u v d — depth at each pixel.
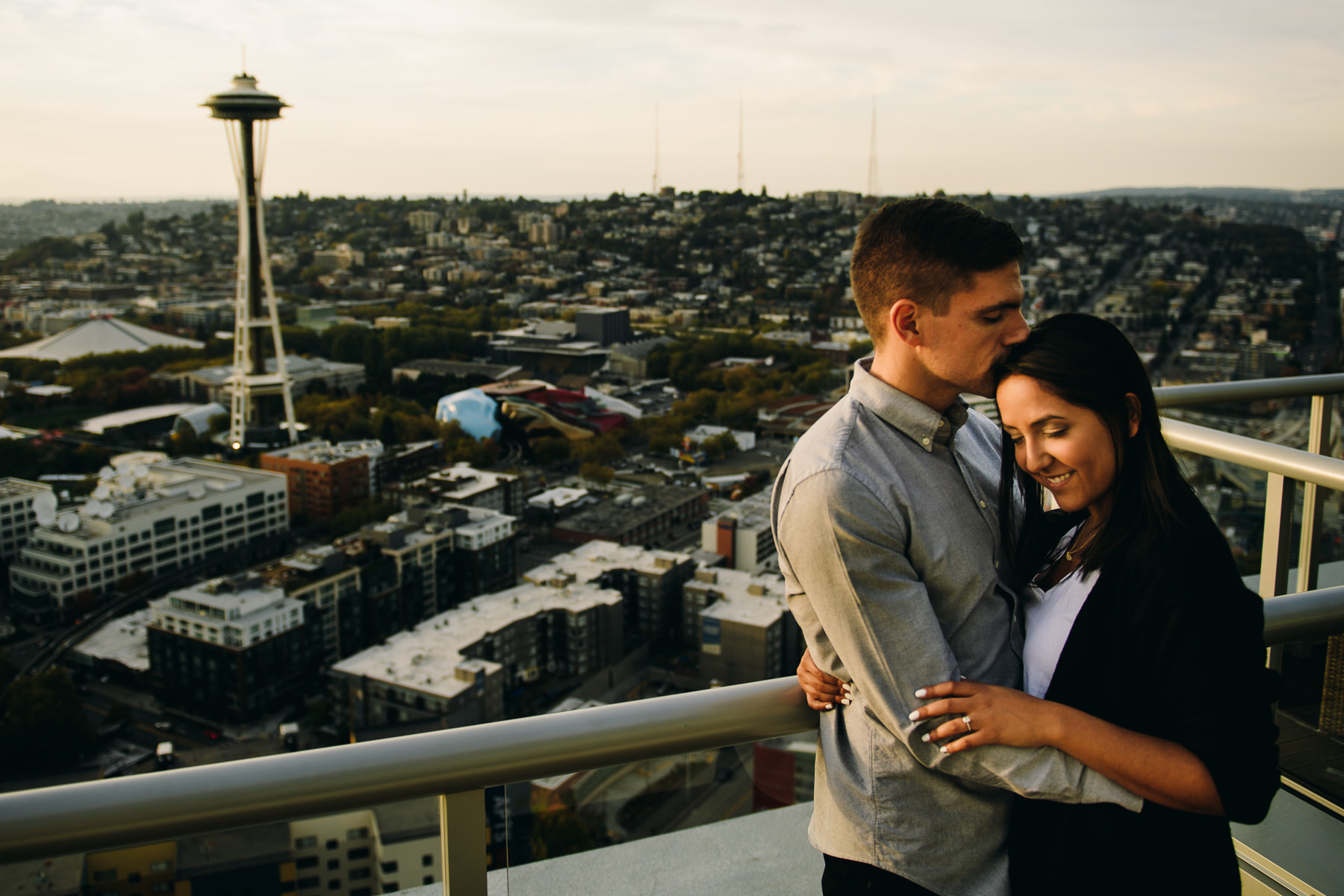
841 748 1.92
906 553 1.82
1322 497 3.08
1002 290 1.77
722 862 2.60
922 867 1.84
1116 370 1.70
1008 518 1.93
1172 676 1.63
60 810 1.57
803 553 1.79
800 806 2.68
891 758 1.83
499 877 1.87
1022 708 1.67
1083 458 1.72
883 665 1.74
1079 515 2.00
